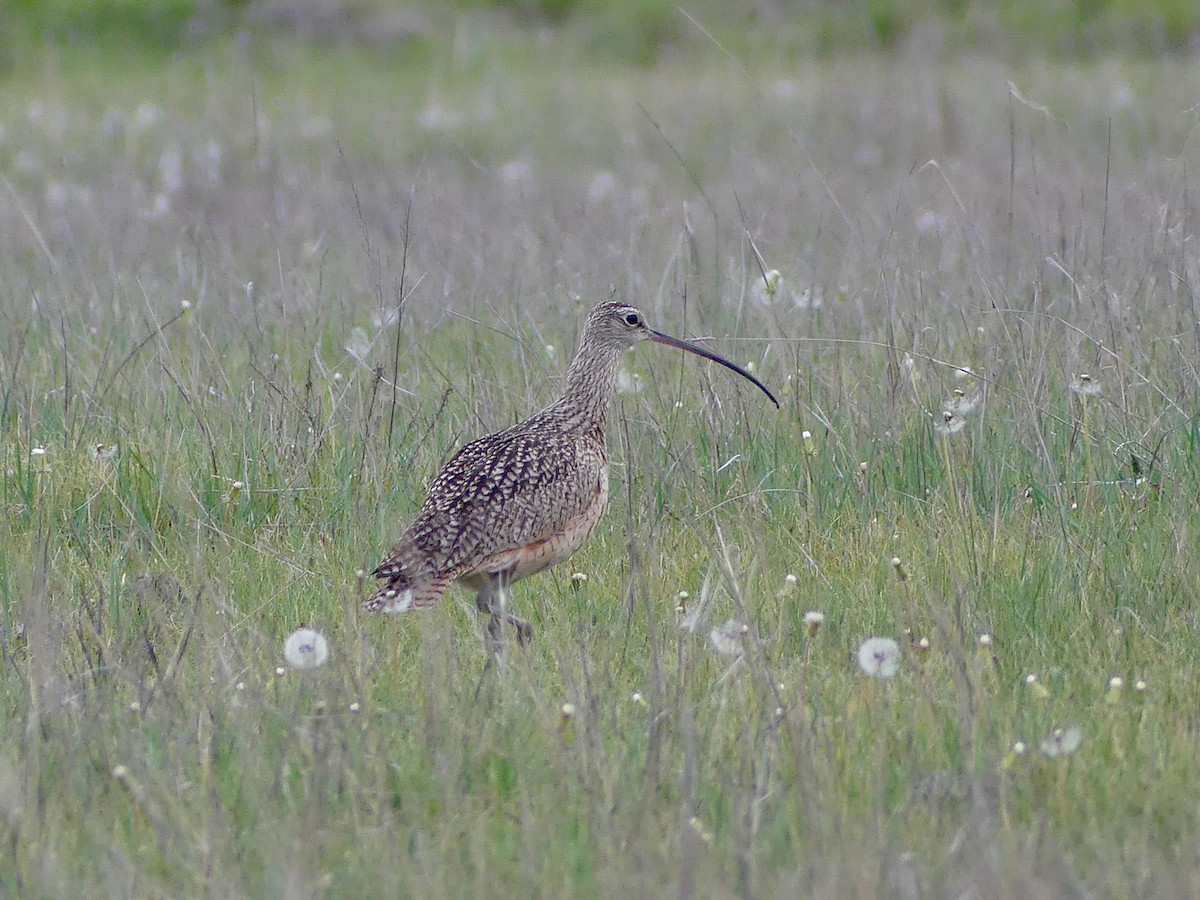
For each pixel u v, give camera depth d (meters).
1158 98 29.83
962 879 6.91
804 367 14.34
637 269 17.16
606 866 7.21
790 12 40.69
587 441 11.31
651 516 10.98
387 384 14.01
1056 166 22.81
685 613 9.94
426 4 43.16
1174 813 7.74
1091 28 37.03
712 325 15.48
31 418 13.46
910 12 39.22
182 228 20.41
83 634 9.58
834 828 7.38
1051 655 9.76
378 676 9.44
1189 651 9.88
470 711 8.77
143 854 7.43
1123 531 11.55
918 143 27.97
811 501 12.12
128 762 8.14
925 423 12.99
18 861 7.23
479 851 7.22
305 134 30.02
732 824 7.39
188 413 13.70
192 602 10.09
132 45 40.28
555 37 41.34
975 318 15.15
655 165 27.94
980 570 10.91
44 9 41.50
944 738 8.46
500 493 10.48
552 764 8.20
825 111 30.97
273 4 42.16
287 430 13.15
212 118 30.67
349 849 7.49
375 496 12.19
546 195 24.56
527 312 15.70
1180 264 15.15
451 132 31.17
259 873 7.24
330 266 19.08
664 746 8.24
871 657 9.01
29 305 17.05
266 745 8.40
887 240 16.58
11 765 8.05
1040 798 7.88
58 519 12.09
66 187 24.16
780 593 10.17
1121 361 13.15
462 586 10.95
